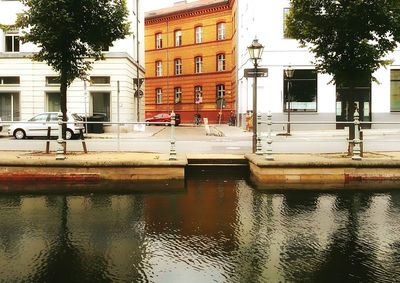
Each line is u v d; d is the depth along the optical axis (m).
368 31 14.34
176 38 60.12
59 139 13.19
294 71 31.97
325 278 5.84
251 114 33.53
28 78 33.03
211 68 56.06
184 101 59.22
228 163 14.72
